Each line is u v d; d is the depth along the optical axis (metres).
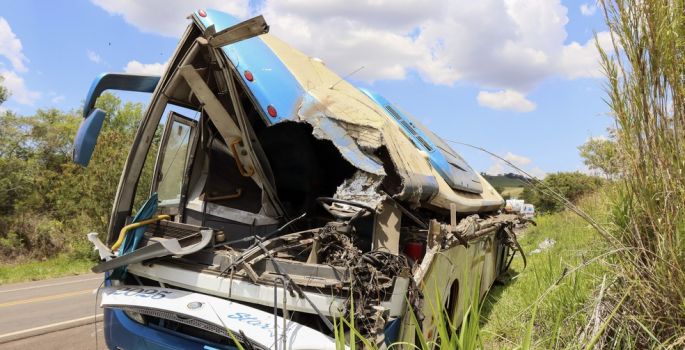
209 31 3.88
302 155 4.80
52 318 8.34
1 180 25.56
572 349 3.38
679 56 3.04
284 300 3.11
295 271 3.41
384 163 4.07
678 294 3.07
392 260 3.47
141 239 4.28
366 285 3.18
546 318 4.43
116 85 4.56
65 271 16.98
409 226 4.67
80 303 9.96
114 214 4.39
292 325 3.12
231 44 4.20
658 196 3.18
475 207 6.61
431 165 5.44
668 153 3.10
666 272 3.14
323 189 5.07
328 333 3.26
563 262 5.37
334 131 4.11
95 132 4.43
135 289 3.70
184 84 4.37
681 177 3.08
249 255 3.61
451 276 4.68
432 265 3.90
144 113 4.34
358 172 4.07
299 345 2.93
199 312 3.22
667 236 3.14
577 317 3.82
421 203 4.82
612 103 3.29
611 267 3.75
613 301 3.55
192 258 3.85
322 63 5.66
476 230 5.56
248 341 2.98
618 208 3.73
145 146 4.41
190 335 3.47
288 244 3.98
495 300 7.32
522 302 5.55
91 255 20.23
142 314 3.69
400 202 4.28
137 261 3.76
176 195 5.18
